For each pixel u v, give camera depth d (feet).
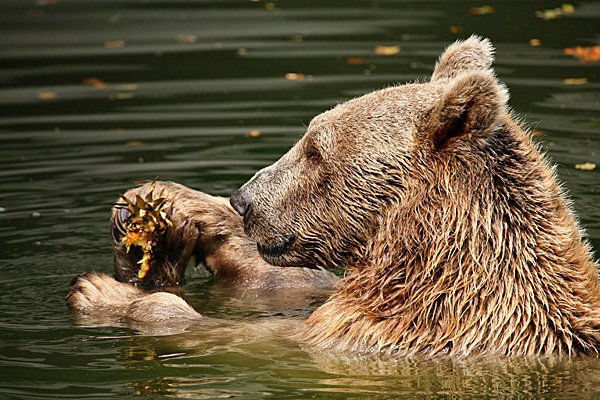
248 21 98.94
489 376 26.40
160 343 30.37
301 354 29.09
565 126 57.00
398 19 96.58
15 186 49.85
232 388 25.98
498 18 94.58
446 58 32.83
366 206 29.94
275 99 67.05
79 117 64.54
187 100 68.39
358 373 27.14
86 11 107.55
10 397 25.35
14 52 86.79
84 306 34.27
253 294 37.93
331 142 30.42
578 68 72.13
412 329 28.60
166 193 38.32
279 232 31.96
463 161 28.12
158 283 37.81
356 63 76.74
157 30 95.50
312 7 106.52
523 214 28.04
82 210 46.52
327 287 38.73
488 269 27.76
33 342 30.53
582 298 27.76
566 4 101.91
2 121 63.77
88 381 26.71
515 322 27.58
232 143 57.26
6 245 41.52
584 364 26.76
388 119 29.60
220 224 39.09
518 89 66.23
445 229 28.09
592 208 43.73
